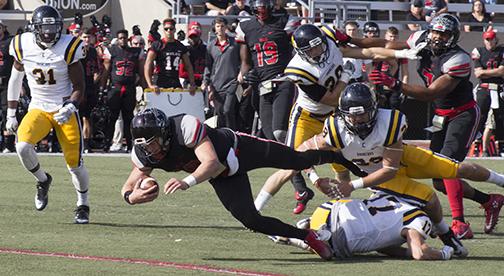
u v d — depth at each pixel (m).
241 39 26.22
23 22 45.50
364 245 17.41
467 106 21.12
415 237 17.34
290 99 24.95
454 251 17.95
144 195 16.55
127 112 38.34
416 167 18.47
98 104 38.44
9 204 24.48
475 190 20.80
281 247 18.81
